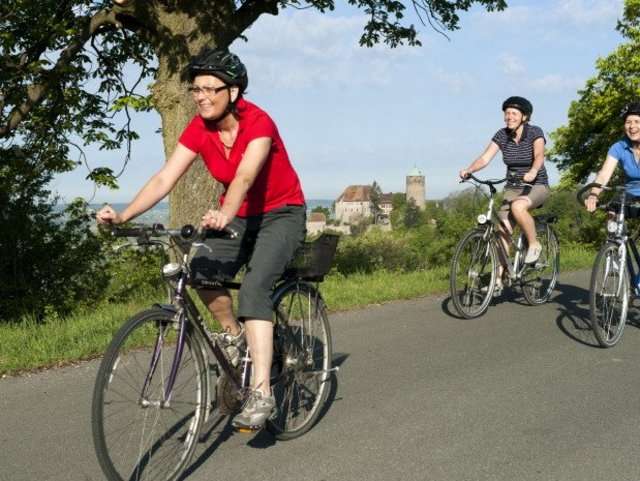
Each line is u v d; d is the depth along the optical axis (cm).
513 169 762
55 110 1574
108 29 1455
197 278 348
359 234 1722
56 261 1224
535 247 753
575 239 1873
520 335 650
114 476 305
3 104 1487
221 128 352
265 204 373
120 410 310
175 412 336
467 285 726
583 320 714
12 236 1190
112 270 1228
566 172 3006
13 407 452
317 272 404
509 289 884
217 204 1116
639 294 633
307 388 416
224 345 365
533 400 464
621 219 609
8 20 1391
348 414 439
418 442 393
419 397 471
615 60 2758
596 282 590
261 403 356
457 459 370
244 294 355
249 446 388
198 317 346
